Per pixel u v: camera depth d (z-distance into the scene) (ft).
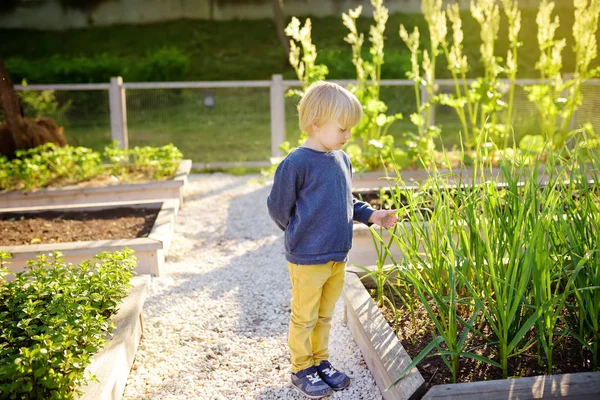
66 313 8.39
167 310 11.82
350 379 8.91
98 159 21.07
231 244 16.37
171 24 64.23
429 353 8.44
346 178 8.29
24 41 61.57
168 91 25.18
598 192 8.80
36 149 20.34
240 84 25.40
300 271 8.10
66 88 24.36
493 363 7.57
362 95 20.07
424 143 20.22
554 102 20.77
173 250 15.67
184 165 22.02
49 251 13.20
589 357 8.25
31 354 6.84
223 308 11.98
